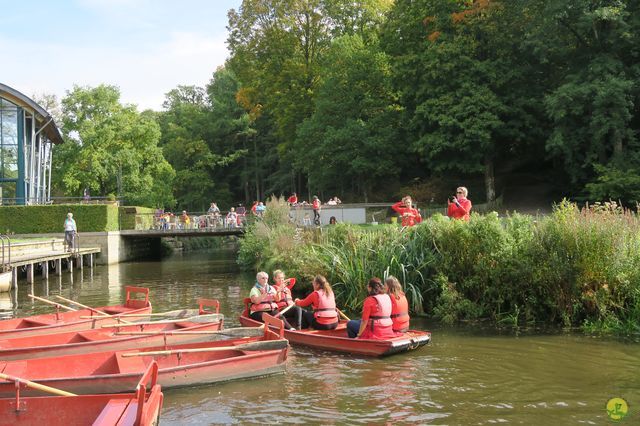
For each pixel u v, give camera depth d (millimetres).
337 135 38312
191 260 34812
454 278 12656
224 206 61875
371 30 43438
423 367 8516
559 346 9438
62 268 28453
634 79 26266
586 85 25875
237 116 62062
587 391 7211
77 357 8070
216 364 7938
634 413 6453
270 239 21688
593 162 27500
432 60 31953
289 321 11234
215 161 60188
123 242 33531
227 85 63031
